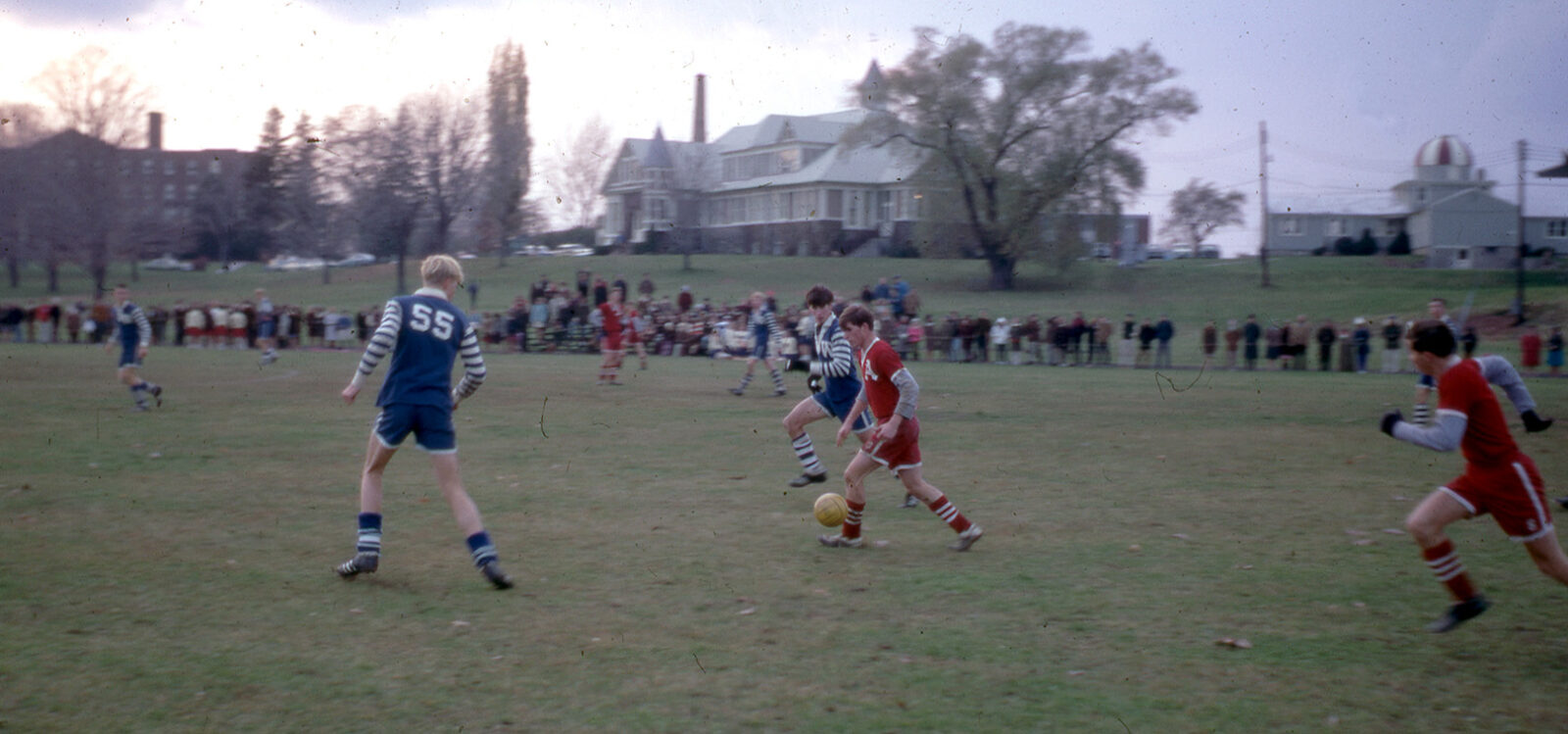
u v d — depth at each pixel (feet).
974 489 31.01
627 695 14.74
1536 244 229.86
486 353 112.57
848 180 240.73
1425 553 17.37
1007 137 167.94
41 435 40.40
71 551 22.48
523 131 212.23
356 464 34.42
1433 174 247.70
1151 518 26.73
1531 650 16.66
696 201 257.96
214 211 244.63
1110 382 76.02
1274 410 54.75
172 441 39.19
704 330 109.09
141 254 217.77
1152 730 13.65
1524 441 41.32
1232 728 13.71
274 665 15.79
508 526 25.55
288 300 185.06
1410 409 55.57
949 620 18.19
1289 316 147.02
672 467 34.68
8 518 25.58
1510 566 21.63
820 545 23.80
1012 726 13.74
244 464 34.27
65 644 16.61
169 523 25.29
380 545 21.90
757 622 18.03
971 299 167.22
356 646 16.70
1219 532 25.13
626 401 57.16
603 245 252.01
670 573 21.21
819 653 16.52
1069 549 23.47
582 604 19.07
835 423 46.80
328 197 206.59
